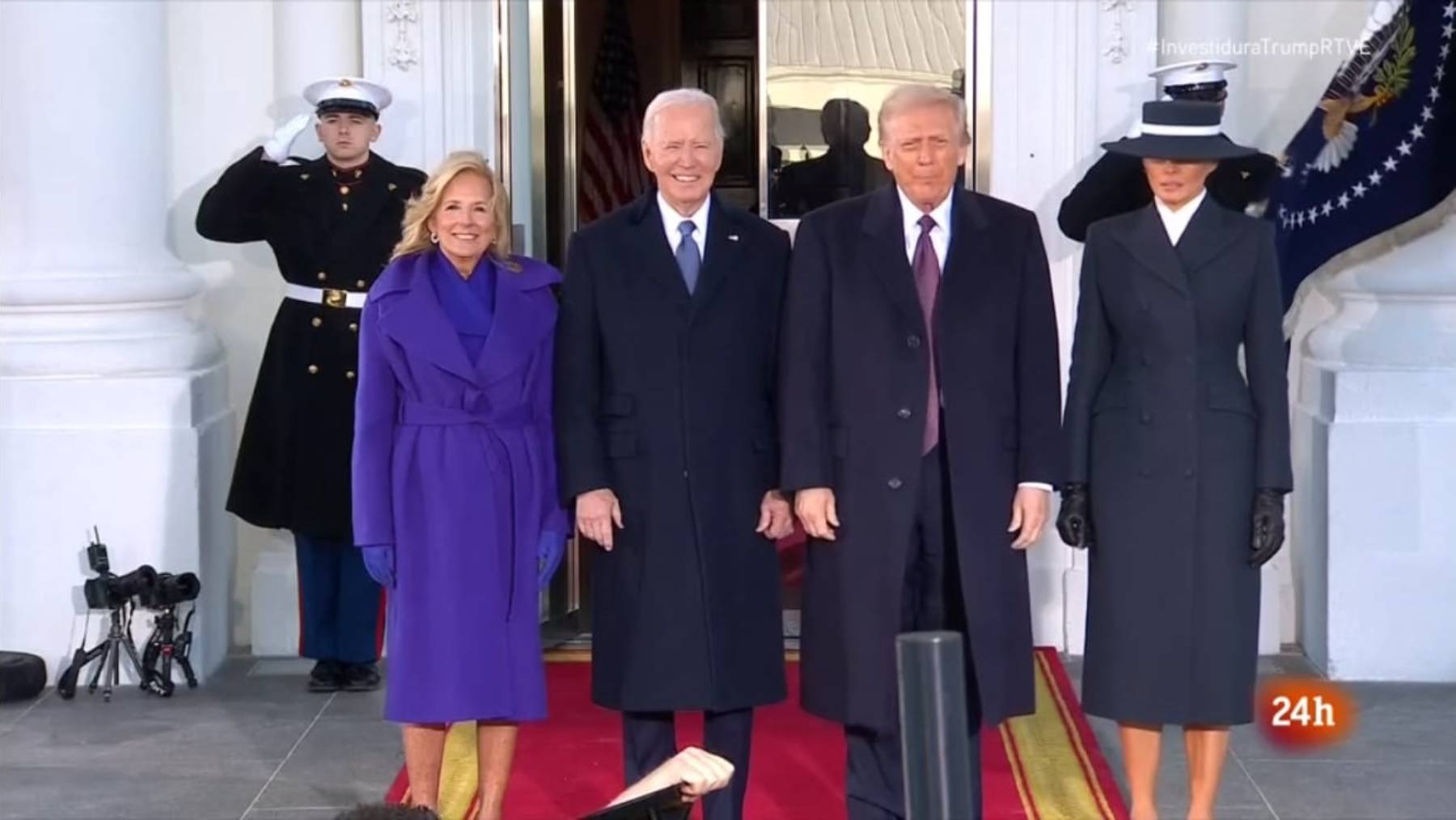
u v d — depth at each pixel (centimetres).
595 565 496
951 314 476
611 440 488
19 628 685
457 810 556
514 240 728
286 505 668
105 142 694
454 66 720
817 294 482
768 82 749
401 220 674
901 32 738
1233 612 501
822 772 584
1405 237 696
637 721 495
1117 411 507
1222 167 600
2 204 702
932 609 484
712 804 493
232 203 666
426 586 494
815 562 489
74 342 687
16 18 691
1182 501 498
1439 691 670
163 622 671
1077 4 710
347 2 720
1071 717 637
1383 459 675
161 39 711
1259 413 502
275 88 729
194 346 707
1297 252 678
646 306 486
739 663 487
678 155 480
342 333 670
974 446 474
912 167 471
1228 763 596
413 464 495
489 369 493
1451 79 657
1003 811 551
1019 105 716
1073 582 718
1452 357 682
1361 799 564
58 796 573
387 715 497
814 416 479
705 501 483
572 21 745
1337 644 681
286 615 728
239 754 612
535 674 500
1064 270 718
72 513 682
